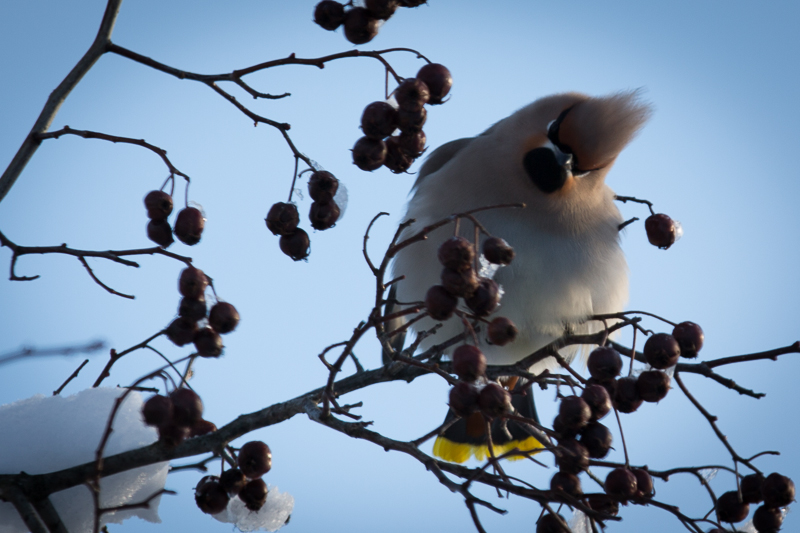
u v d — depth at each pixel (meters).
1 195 5.32
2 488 5.09
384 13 5.50
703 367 6.17
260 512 6.02
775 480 5.93
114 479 5.57
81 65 5.51
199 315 5.23
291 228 5.79
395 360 5.17
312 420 5.35
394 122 5.57
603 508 5.52
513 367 6.18
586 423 5.45
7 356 5.77
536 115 9.73
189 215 5.61
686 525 5.20
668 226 7.31
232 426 5.57
